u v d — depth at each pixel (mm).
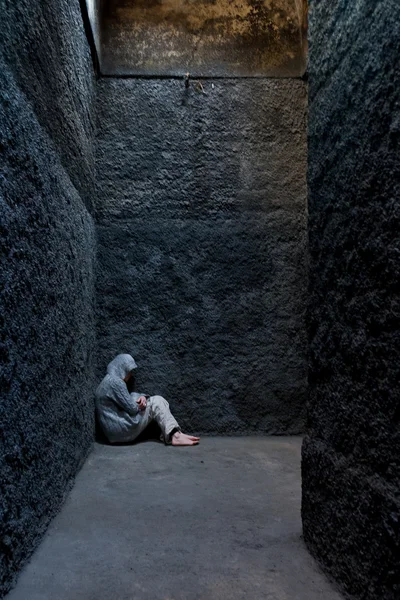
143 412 4523
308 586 1878
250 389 4938
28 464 2139
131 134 5059
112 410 4449
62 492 2818
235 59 5168
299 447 4414
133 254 4973
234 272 5020
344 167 1901
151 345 4914
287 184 5113
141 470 3586
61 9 3123
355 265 1784
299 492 3086
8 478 1877
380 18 1626
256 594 1815
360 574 1674
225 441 4637
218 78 5141
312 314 2223
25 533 2070
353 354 1785
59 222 2891
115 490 3088
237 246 5035
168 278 4977
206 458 3971
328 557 1958
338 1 1986
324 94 2131
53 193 2734
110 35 5141
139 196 5023
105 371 4855
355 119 1811
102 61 5090
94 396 4508
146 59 5129
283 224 5078
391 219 1524
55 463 2645
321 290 2119
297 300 5023
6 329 1887
